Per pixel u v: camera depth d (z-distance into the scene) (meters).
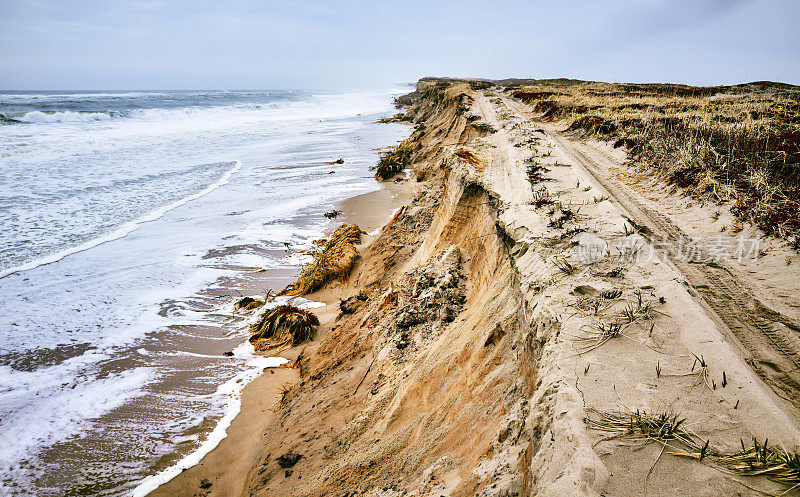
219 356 9.71
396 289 9.46
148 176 23.34
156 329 10.41
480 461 3.77
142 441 7.18
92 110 50.59
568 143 16.69
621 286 4.64
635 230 6.28
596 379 3.30
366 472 5.09
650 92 36.97
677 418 2.88
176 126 44.34
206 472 6.62
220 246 15.03
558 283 4.83
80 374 8.67
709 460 2.56
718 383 3.18
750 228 6.52
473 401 4.75
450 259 8.67
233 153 31.05
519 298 5.23
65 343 9.55
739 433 2.73
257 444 7.14
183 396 8.35
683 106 21.52
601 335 3.83
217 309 11.49
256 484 6.06
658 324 3.95
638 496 2.35
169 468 6.68
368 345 8.32
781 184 7.46
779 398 3.24
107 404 7.95
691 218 7.55
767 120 14.09
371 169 26.73
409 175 24.56
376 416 6.16
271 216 17.94
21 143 29.00
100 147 29.98
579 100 27.50
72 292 11.48
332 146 34.94
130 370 8.95
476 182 9.41
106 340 9.80
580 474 2.46
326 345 9.47
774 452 2.54
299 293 12.44
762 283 5.02
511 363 4.68
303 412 7.45
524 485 2.97
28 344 9.34
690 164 9.44
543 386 3.43
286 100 102.06
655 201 8.79
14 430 7.17
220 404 8.20
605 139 15.60
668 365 3.41
